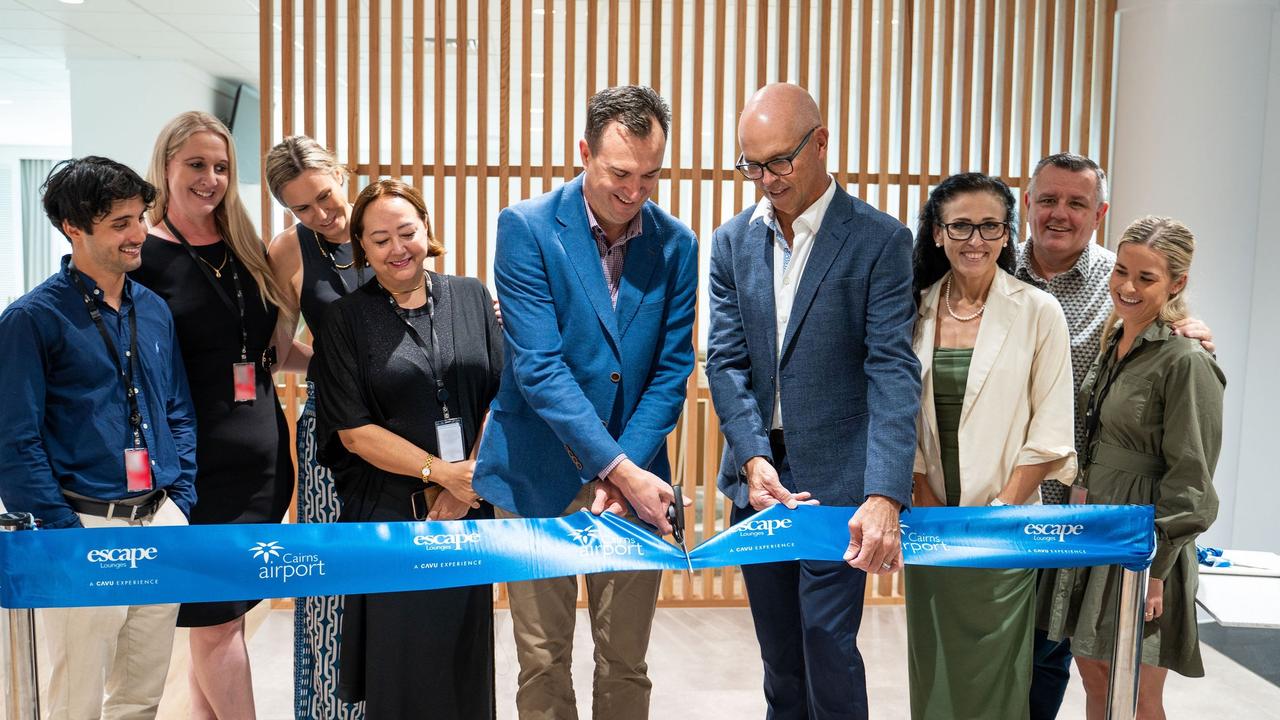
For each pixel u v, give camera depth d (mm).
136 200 2377
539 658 2354
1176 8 4566
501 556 2119
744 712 3660
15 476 2270
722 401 2436
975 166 5109
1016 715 2420
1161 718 2771
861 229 2301
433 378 2436
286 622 4605
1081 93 4973
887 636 4477
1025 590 2395
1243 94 4582
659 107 2109
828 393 2320
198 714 3025
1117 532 2291
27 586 1964
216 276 2766
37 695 2006
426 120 9578
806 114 2215
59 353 2352
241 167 9609
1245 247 4648
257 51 8180
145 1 6766
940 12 4930
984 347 2352
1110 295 2857
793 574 2527
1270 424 4945
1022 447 2377
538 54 7355
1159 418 2541
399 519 2426
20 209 14188
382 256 2383
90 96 8766
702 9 4770
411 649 2340
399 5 4684
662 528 2115
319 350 2469
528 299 2203
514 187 6641
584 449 2107
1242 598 2744
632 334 2254
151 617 2572
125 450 2420
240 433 2777
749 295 2410
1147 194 4688
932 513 2246
